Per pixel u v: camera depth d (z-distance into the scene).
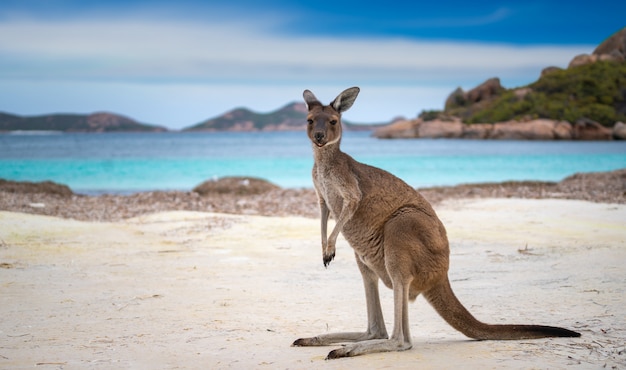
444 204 15.81
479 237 10.78
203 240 11.16
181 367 4.45
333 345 5.03
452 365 4.20
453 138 81.44
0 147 69.75
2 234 11.17
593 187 20.09
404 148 56.84
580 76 92.19
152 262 9.16
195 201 18.09
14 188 19.98
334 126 5.23
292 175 31.58
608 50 106.50
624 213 13.04
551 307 5.97
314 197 18.64
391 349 4.69
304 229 12.15
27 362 4.61
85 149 63.53
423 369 4.14
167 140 102.88
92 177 30.64
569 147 57.66
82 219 14.62
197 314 6.16
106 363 4.57
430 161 39.22
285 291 7.23
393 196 5.09
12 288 7.36
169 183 28.27
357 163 5.29
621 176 22.86
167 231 12.19
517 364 4.14
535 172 32.28
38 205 16.70
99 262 9.14
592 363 4.13
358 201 5.04
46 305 6.53
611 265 7.91
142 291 7.22
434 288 4.95
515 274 7.81
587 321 5.34
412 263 4.83
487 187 21.78
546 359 4.24
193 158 43.59
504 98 93.44
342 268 8.72
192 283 7.70
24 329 5.61
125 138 121.88
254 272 8.43
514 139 77.56
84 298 6.86
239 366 4.44
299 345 5.00
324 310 6.33
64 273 8.31
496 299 6.48
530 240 10.34
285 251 10.05
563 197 17.53
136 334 5.42
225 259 9.41
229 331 5.52
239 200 18.44
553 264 8.31
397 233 4.87
